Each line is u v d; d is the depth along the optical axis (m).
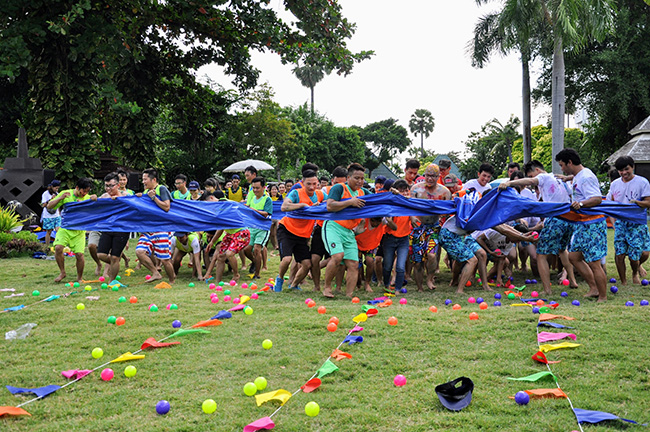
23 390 3.53
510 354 4.28
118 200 8.01
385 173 73.75
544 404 3.28
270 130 32.44
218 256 8.30
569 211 6.56
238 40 18.06
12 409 3.16
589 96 27.75
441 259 11.46
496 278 8.21
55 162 13.96
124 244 8.13
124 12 14.67
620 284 7.61
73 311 5.98
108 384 3.72
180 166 28.77
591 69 26.75
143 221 8.02
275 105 33.41
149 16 14.86
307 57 16.20
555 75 19.95
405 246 7.22
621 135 29.89
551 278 8.34
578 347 4.39
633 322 5.20
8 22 13.48
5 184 15.36
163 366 4.08
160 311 5.99
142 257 8.21
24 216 15.23
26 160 15.29
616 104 26.28
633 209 6.88
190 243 8.70
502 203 6.87
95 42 13.01
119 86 18.05
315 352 4.39
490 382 3.68
